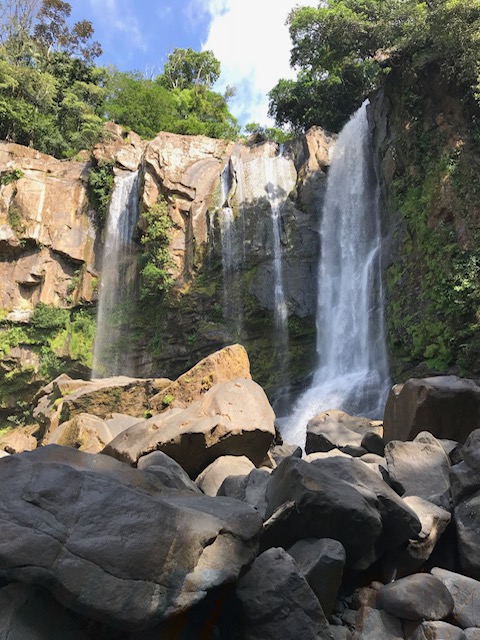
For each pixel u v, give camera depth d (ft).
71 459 13.32
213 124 135.13
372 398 56.44
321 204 81.76
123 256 93.35
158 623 9.66
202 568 10.28
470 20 54.19
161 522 9.98
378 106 71.51
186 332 81.76
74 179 99.91
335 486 13.19
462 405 25.03
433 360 50.72
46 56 140.36
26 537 9.39
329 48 73.51
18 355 89.97
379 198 68.69
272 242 81.51
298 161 89.35
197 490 17.19
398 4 67.46
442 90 58.90
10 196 94.99
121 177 98.27
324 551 11.94
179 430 22.47
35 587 9.65
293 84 106.93
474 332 47.65
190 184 89.20
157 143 92.32
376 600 12.61
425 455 17.25
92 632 9.98
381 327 60.39
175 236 86.84
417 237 56.65
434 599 11.75
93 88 132.26
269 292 78.43
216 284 81.25
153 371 83.82
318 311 75.46
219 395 24.41
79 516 9.77
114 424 30.99
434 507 14.74
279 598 10.93
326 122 102.01
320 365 72.23
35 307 92.32
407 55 63.05
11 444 44.86
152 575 9.60
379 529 12.76
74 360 90.07
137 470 14.03
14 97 117.29
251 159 90.58
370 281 65.46
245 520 11.48
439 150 57.41
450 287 50.44
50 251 94.17
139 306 89.20
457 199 53.01
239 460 21.54
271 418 24.95
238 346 34.12
